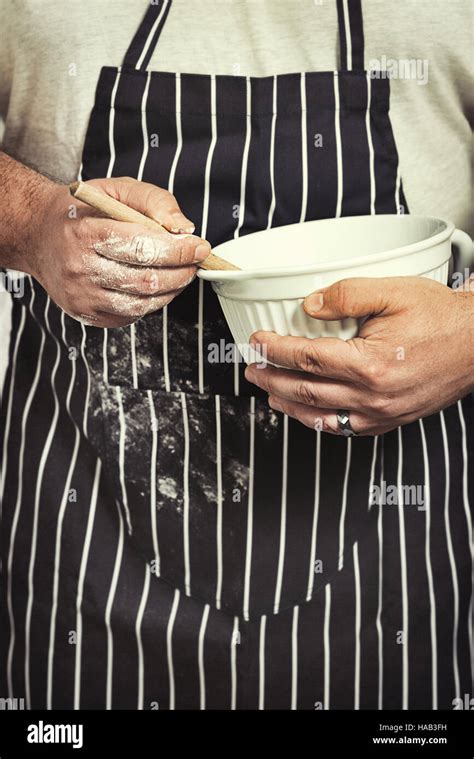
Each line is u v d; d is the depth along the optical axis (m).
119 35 0.93
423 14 0.89
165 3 0.91
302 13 0.91
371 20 0.90
